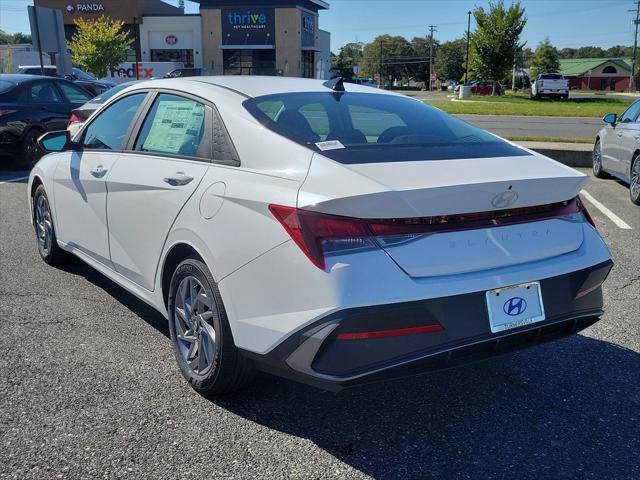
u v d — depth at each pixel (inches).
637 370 143.0
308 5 2010.3
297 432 116.1
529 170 117.0
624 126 362.3
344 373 98.7
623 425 120.3
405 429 118.1
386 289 99.0
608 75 4242.1
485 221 108.9
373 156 113.9
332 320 97.3
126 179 147.3
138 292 151.1
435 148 123.6
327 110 134.2
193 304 127.1
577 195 125.6
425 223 103.6
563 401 129.2
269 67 1914.4
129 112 161.2
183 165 132.7
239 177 117.0
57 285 192.7
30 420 116.6
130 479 100.4
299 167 110.3
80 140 180.9
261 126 121.6
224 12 1878.7
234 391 126.8
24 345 148.9
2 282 194.2
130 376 135.0
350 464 106.7
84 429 114.3
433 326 101.7
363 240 99.9
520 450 111.7
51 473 101.3
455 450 111.5
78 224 176.2
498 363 146.5
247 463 106.0
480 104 1233.4
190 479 101.1
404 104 151.1
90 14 1891.0
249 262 108.6
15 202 319.3
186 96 142.5
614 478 103.9
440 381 137.8
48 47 597.9
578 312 118.7
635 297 189.2
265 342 105.8
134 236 146.0
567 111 1035.3
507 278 108.2
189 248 127.2
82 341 152.2
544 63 3171.8
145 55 1918.1
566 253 118.4
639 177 326.0
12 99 416.5
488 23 1833.2
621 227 279.4
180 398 126.6
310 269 99.7
